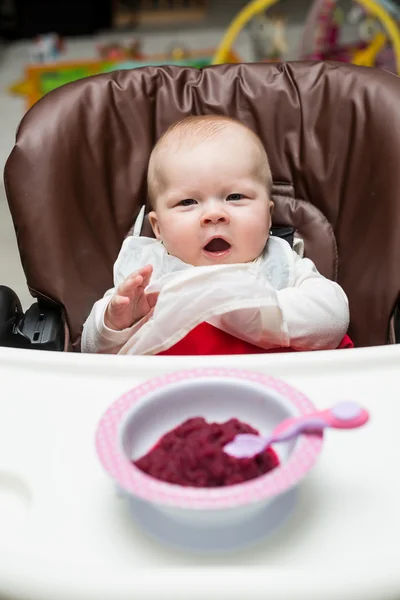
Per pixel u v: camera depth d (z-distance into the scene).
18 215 1.02
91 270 1.08
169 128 1.10
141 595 0.47
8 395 0.68
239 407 0.58
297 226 1.13
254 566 0.49
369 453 0.59
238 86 1.14
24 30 4.17
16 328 0.95
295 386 0.69
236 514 0.50
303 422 0.50
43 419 0.65
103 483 0.57
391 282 0.96
